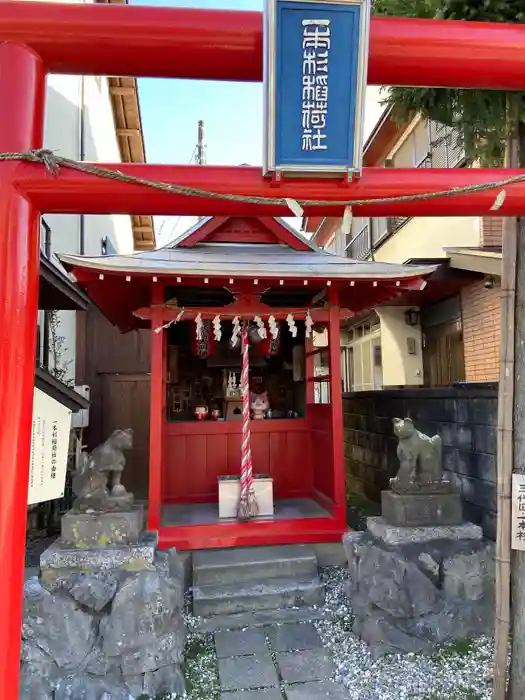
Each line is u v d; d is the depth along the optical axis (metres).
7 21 2.09
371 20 2.23
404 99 3.21
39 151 2.02
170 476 6.45
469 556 3.93
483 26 2.29
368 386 11.45
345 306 6.90
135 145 13.59
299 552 4.95
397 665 3.46
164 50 2.18
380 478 7.25
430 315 8.76
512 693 2.77
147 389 8.41
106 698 3.19
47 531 5.88
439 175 2.29
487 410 4.49
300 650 3.72
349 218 2.21
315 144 2.15
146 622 3.39
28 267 2.04
